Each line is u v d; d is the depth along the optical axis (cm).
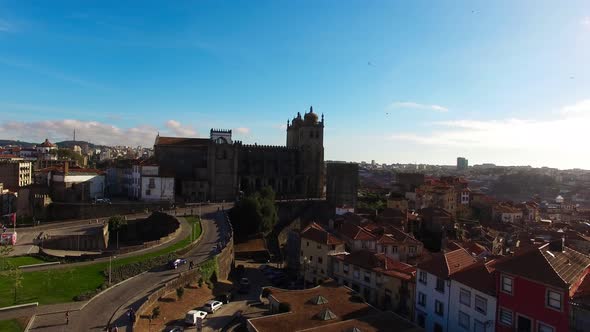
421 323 6334
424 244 13075
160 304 6506
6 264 7225
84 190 14275
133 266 7838
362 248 9519
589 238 12000
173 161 16950
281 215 15950
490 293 5169
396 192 19588
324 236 9125
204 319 6506
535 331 4656
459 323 5644
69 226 11762
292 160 19450
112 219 11612
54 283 6844
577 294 4425
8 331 5116
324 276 8869
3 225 11581
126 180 15925
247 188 17850
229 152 16688
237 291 8331
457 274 5778
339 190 17700
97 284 6988
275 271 10325
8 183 15988
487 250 10156
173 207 13912
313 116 19750
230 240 10194
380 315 5697
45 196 13012
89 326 5434
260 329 5322
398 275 7088
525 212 18850
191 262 8181
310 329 5106
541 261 4772
